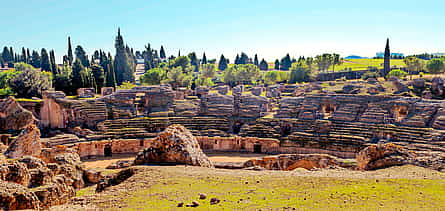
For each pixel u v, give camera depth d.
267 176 38.34
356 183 33.19
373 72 158.12
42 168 39.06
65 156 52.09
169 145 49.69
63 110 85.00
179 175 39.72
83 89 104.38
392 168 45.53
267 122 86.50
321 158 58.25
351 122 78.75
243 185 34.50
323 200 27.67
